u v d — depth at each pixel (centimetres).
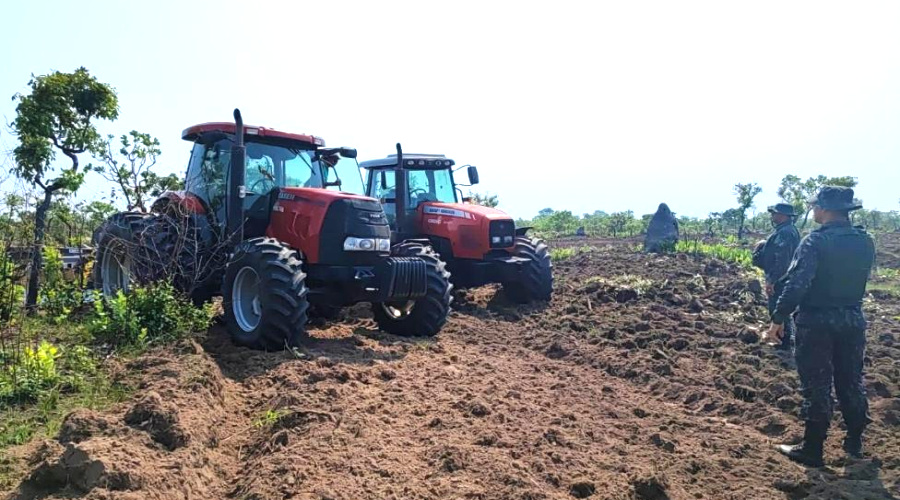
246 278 629
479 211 963
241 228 639
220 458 379
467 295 1026
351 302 678
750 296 1030
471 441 416
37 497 298
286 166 718
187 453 351
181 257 665
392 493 335
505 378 585
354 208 651
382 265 673
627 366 670
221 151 693
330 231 641
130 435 350
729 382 627
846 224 454
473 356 666
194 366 477
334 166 769
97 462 307
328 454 370
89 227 855
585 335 813
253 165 696
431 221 984
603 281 1105
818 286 446
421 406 477
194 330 623
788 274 462
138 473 311
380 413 453
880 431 501
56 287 717
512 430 445
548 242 2441
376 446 392
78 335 585
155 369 472
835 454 456
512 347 741
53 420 391
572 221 3481
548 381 599
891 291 1263
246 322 620
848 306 449
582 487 364
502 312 933
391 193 1025
